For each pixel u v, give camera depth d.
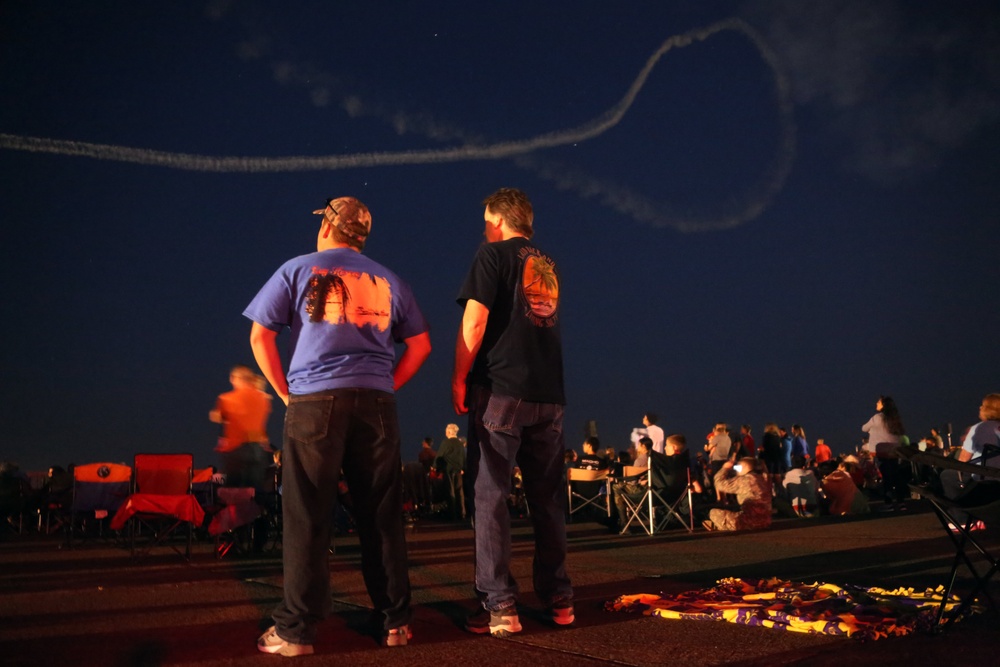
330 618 3.45
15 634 3.16
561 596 3.21
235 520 6.48
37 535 9.66
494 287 3.26
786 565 5.11
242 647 2.92
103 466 7.45
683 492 8.66
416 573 5.11
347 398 2.94
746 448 15.50
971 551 5.67
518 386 3.21
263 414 7.04
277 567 5.66
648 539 7.71
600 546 6.98
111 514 7.50
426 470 13.06
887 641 2.82
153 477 6.19
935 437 13.03
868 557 5.48
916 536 6.98
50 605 3.89
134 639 3.06
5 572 5.43
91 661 2.72
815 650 2.71
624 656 2.69
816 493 10.68
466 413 3.36
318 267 3.07
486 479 3.19
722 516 8.62
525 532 8.82
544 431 3.30
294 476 2.89
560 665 2.60
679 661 2.61
